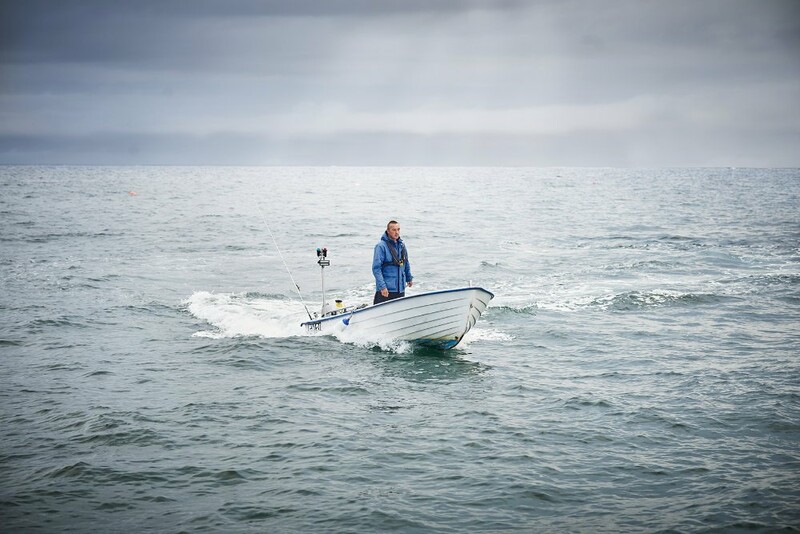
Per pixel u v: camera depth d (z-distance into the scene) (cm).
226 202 6066
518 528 692
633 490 763
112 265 2434
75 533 685
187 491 770
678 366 1204
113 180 12269
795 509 713
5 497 754
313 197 6862
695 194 7119
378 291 1352
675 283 1978
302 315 1592
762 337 1388
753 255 2502
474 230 3609
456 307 1292
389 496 756
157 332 1487
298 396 1074
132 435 916
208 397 1069
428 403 1041
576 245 2933
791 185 9375
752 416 957
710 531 680
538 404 1028
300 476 803
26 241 3119
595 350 1323
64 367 1228
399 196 7019
